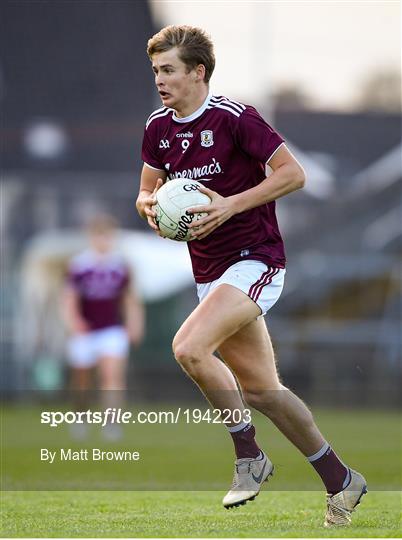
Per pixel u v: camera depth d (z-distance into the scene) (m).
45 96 76.81
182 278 65.75
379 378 66.94
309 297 69.31
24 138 74.69
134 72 79.25
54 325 64.06
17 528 19.16
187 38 19.58
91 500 24.11
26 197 73.12
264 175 20.44
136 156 75.06
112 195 73.88
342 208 75.12
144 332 64.75
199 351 19.09
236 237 20.06
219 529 19.05
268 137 19.56
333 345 67.62
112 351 44.38
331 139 80.94
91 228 45.81
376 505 23.30
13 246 66.06
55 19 80.50
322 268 70.00
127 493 25.73
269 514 21.66
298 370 67.12
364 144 80.69
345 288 69.44
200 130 19.88
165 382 64.50
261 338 20.02
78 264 44.69
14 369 63.56
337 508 19.80
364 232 73.25
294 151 80.19
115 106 77.56
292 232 73.62
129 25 81.25
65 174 73.94
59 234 72.25
